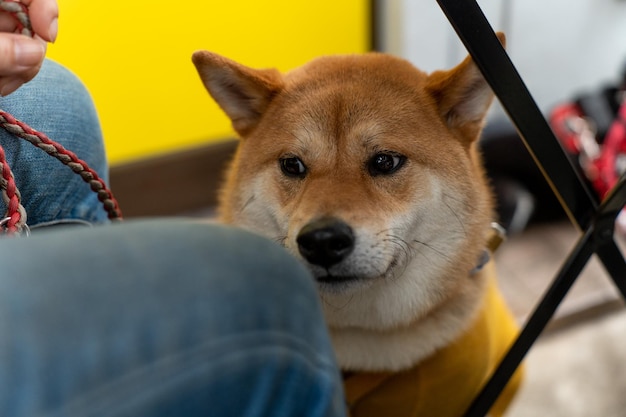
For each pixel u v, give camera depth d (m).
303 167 0.99
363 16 2.29
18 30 0.60
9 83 0.61
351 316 1.01
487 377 1.13
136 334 0.33
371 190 0.94
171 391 0.33
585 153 2.22
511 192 2.16
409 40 2.27
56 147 0.76
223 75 1.03
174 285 0.35
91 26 1.83
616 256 0.91
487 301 1.13
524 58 2.52
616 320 1.91
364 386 1.03
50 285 0.33
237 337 0.35
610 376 1.71
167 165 2.19
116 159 2.12
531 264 2.11
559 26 2.50
